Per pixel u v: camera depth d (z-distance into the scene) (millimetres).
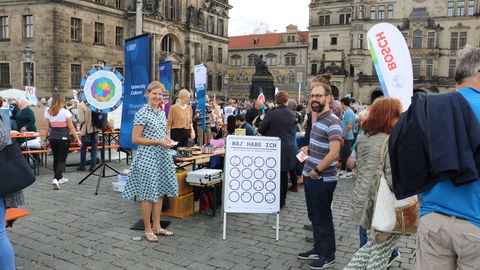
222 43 68312
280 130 8500
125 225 7137
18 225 6988
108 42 45625
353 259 4512
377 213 4043
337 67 68125
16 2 40375
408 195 2881
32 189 9664
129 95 9297
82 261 5551
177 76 57375
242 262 5672
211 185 8031
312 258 5824
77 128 16531
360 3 63125
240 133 9078
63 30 40344
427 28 60000
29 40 40281
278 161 6734
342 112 12773
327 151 5445
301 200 9594
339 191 10617
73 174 11727
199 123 17516
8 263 4020
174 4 55562
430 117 2730
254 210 6652
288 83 77500
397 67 6781
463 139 2609
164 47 56562
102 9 44500
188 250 6070
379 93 63656
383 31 6812
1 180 3900
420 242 2869
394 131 3000
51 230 6785
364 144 4574
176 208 7762
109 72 10156
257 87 49344
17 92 25281
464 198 2664
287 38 77562
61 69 40344
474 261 2627
